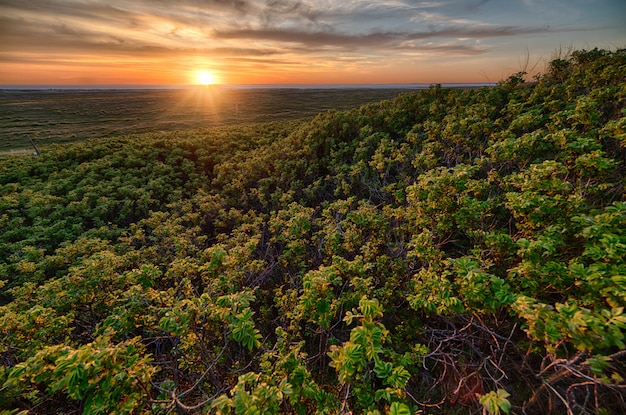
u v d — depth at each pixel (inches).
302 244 261.7
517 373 154.5
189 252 303.4
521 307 105.7
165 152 775.7
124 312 171.9
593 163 161.5
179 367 175.9
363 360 105.5
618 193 206.1
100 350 104.0
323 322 149.4
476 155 351.9
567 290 129.2
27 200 543.2
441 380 161.8
